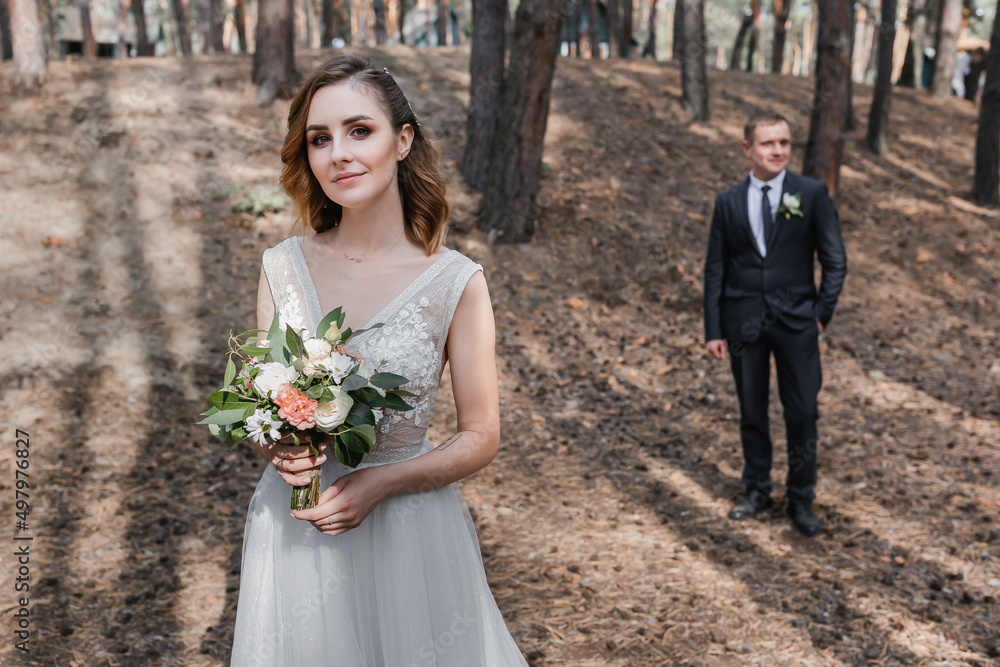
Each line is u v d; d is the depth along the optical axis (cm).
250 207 742
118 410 474
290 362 146
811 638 303
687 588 340
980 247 904
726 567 359
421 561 167
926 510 414
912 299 795
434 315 162
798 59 3809
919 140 1273
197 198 743
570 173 945
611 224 841
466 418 166
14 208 675
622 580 346
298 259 171
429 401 168
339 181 153
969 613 318
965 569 353
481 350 166
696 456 485
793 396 386
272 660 171
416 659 164
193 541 364
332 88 151
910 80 1683
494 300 700
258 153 849
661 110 1168
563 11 744
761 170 385
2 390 474
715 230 399
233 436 144
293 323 166
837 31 859
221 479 421
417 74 1207
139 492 402
